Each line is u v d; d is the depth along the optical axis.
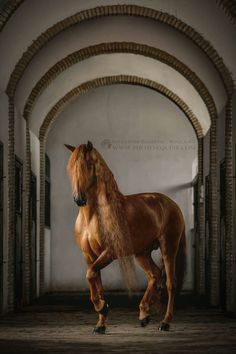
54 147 21.59
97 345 8.52
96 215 9.25
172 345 8.49
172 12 13.91
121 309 14.11
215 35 13.72
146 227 9.80
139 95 21.77
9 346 8.53
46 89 18.33
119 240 9.23
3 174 13.09
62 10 13.90
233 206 12.93
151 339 9.09
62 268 21.31
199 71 15.91
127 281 9.50
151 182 21.56
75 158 9.21
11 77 14.03
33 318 12.31
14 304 14.15
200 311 13.52
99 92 21.75
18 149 15.07
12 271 13.68
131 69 19.19
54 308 14.59
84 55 16.53
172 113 21.72
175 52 16.14
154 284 10.23
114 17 15.10
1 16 12.66
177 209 10.40
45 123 19.61
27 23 13.72
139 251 9.95
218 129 15.43
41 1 13.32
